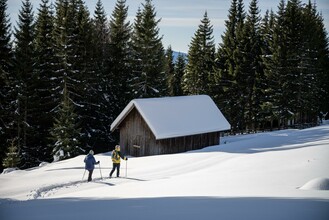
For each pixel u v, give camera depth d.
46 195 16.25
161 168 21.66
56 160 35.75
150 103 33.03
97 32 60.91
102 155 31.75
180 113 33.88
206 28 59.81
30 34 44.53
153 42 53.09
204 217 6.39
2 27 43.53
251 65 55.72
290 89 53.12
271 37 58.09
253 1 58.75
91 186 17.70
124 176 20.11
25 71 43.66
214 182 12.50
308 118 63.19
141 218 6.72
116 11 57.41
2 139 43.31
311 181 9.73
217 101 56.94
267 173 13.01
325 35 63.66
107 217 7.09
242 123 57.03
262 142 30.69
